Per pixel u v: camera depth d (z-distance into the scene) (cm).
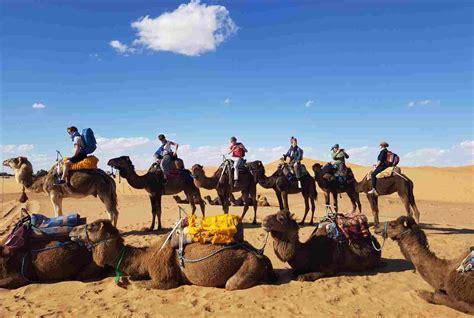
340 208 2475
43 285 867
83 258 904
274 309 730
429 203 2911
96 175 1313
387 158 1494
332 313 716
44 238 902
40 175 1373
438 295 736
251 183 1606
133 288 838
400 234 786
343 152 1642
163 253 845
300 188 1614
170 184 1488
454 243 1257
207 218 856
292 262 884
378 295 794
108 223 860
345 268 911
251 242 1240
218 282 820
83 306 756
